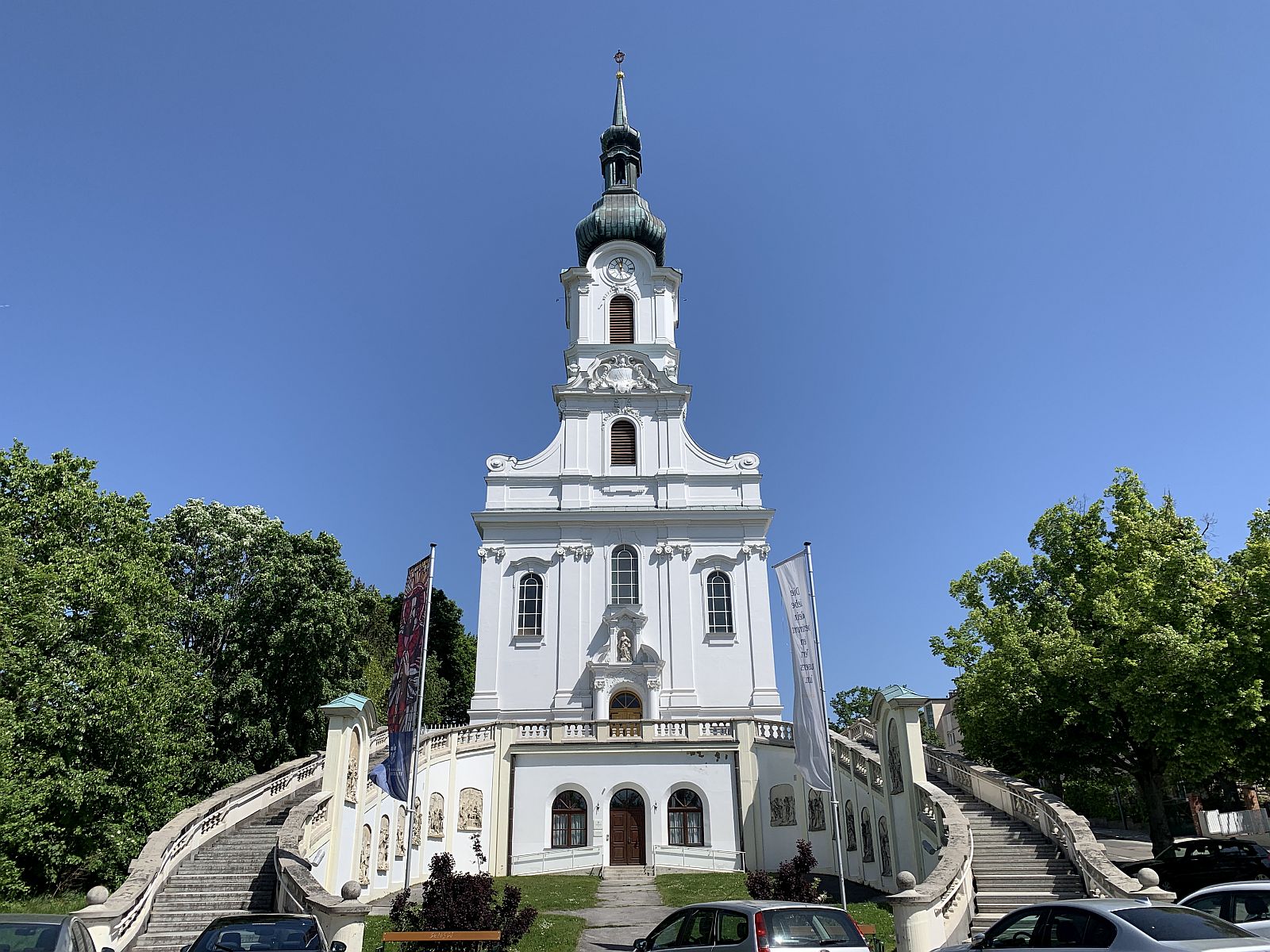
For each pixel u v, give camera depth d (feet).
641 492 157.89
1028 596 111.14
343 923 56.80
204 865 74.84
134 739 94.79
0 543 93.71
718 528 153.17
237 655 138.82
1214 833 170.40
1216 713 86.63
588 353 168.55
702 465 160.76
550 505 156.76
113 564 100.99
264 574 143.02
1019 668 98.48
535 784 118.93
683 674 143.33
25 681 88.58
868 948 40.09
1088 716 95.50
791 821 116.37
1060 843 76.33
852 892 91.86
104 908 60.80
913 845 83.05
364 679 160.76
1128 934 35.17
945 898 61.93
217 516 164.04
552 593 148.56
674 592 148.36
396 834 99.55
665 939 43.93
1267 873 80.79
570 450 160.66
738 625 147.13
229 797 83.92
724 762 119.44
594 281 178.60
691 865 113.80
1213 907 44.93
